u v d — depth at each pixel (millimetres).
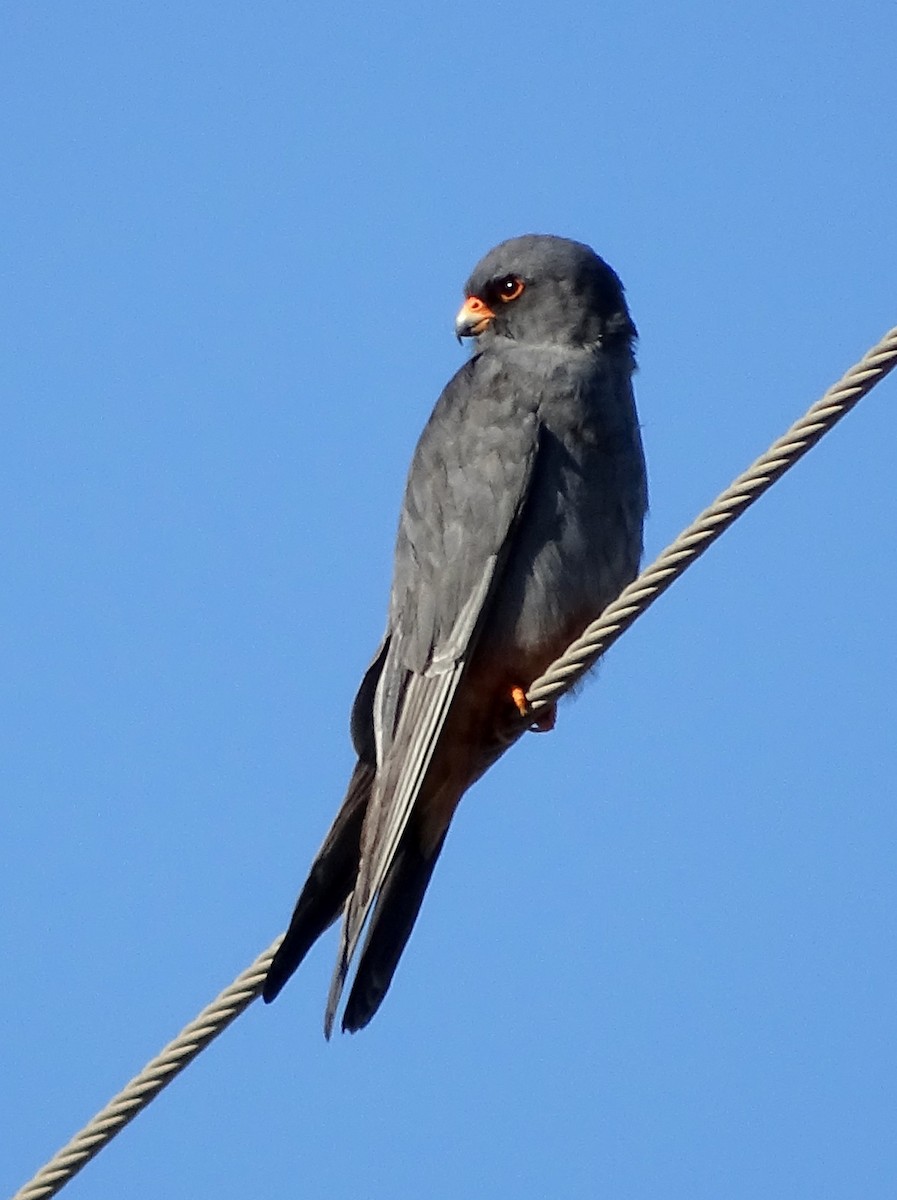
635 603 9641
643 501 11961
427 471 11875
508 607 11484
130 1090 9102
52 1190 8914
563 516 11547
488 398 11883
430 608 11523
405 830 11242
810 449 9094
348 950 9984
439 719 11203
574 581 11523
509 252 12453
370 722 11688
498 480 11547
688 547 9414
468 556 11492
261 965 9523
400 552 11898
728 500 9258
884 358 8891
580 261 12344
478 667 11484
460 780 11500
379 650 11906
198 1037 9281
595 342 12172
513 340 12367
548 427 11703
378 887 10320
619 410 11906
